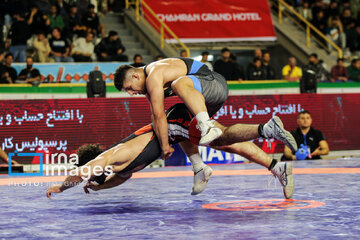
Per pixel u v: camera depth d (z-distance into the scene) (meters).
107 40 14.31
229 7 16.83
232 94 10.81
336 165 8.63
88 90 10.01
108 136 10.02
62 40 14.08
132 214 4.09
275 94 10.84
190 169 9.15
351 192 5.13
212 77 4.59
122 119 10.10
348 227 3.33
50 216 4.08
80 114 9.89
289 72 14.20
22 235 3.31
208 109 4.66
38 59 13.80
